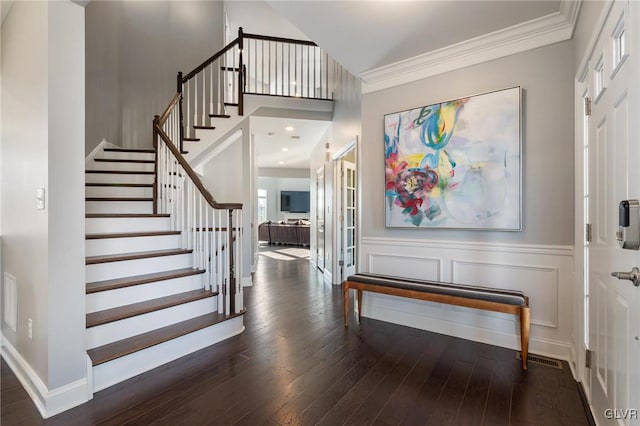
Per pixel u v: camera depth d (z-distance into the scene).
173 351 2.43
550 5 2.27
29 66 2.02
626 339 1.26
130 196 4.18
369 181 3.46
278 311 3.67
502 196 2.63
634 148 1.18
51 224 1.81
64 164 1.86
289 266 6.87
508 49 2.64
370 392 2.02
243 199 5.02
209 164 5.00
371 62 3.13
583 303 2.10
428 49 2.88
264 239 11.91
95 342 2.20
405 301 3.21
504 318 2.70
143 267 2.89
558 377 2.19
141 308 2.48
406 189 3.13
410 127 3.10
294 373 2.25
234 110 4.87
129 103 5.14
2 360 2.42
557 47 2.45
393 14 2.38
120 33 5.09
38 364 1.91
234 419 1.76
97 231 3.13
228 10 6.01
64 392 1.84
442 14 2.37
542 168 2.52
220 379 2.17
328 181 5.51
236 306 2.97
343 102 4.54
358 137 3.86
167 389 2.04
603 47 1.60
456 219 2.84
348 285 3.14
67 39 1.87
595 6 1.76
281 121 5.18
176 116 4.61
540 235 2.54
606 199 1.57
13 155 2.28
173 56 5.46
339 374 2.24
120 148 4.84
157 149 3.89
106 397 1.95
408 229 3.19
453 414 1.80
